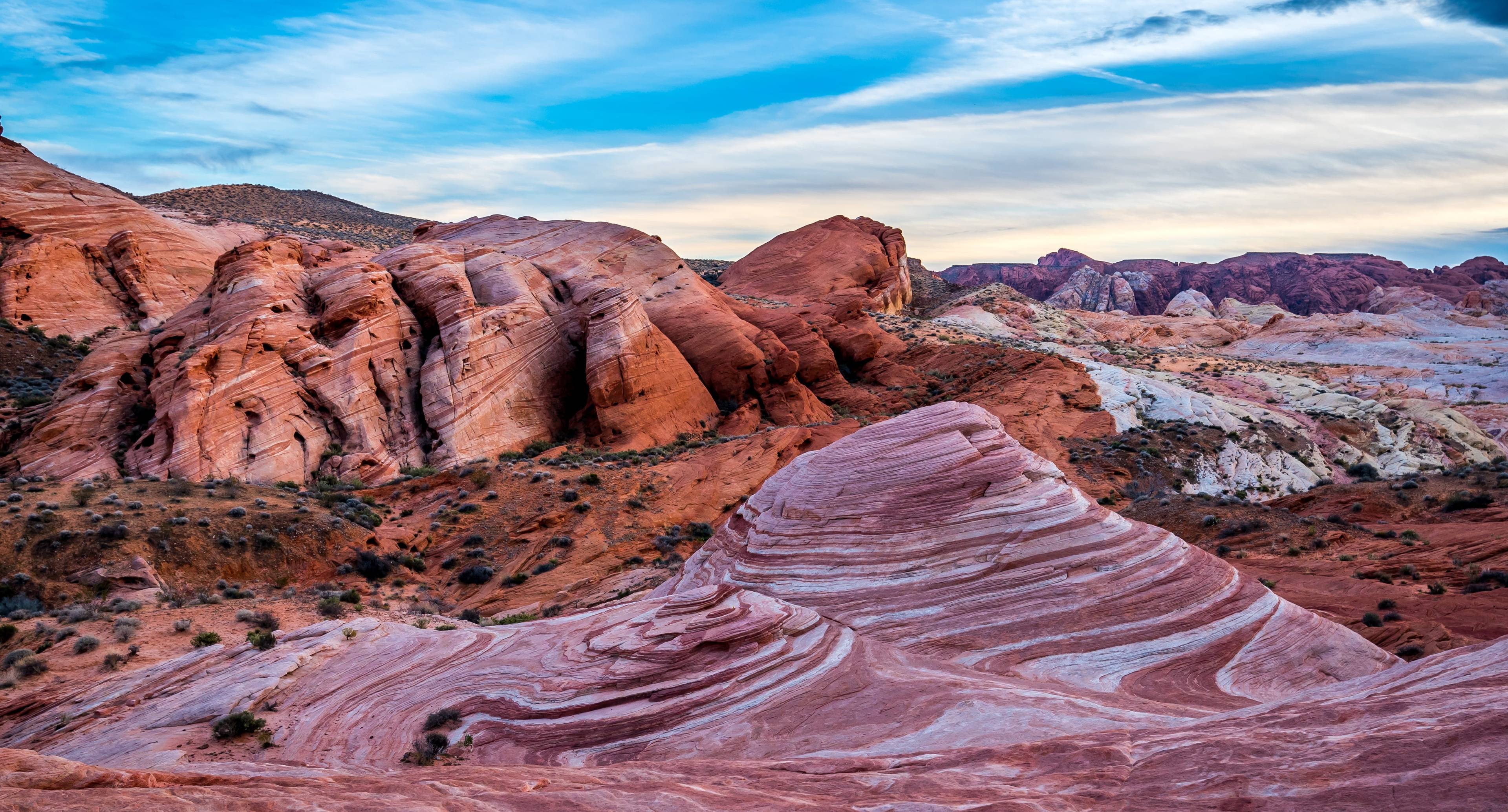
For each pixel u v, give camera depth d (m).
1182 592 15.69
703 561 19.88
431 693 14.27
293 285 43.78
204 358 36.41
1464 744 5.83
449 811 6.47
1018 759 8.40
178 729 13.52
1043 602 15.54
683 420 52.25
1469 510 32.78
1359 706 7.75
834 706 12.71
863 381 67.25
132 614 21.30
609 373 47.84
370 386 41.31
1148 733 8.66
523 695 13.71
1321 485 45.97
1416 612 21.66
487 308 47.91
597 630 15.70
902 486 17.97
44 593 23.77
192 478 34.03
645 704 13.10
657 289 66.44
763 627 14.62
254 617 21.06
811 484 18.77
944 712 12.09
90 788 6.44
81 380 39.53
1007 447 18.50
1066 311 130.88
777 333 64.00
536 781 8.52
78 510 27.62
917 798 7.29
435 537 32.59
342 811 6.15
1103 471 45.25
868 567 16.73
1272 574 26.91
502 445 44.31
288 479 36.69
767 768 9.50
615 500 36.03
